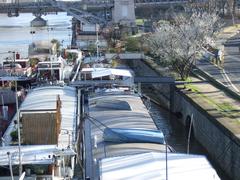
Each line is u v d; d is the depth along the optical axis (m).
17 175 29.28
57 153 30.95
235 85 61.00
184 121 57.91
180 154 29.94
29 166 29.41
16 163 29.30
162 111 64.75
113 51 87.94
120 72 59.62
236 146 41.19
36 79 58.19
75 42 102.88
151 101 67.88
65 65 66.75
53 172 29.86
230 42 99.38
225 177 43.69
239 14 140.88
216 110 50.00
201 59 78.88
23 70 61.00
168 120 60.75
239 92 56.53
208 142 48.72
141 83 64.50
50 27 166.38
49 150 31.53
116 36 108.31
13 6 171.62
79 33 109.19
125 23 137.88
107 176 27.25
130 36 104.94
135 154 30.86
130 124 40.06
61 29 163.62
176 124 59.00
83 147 36.69
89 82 56.97
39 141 34.00
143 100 53.25
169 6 158.25
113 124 40.06
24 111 37.62
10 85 54.88
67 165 32.03
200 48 73.38
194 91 59.66
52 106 44.25
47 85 54.31
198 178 26.81
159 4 161.62
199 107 51.94
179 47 68.75
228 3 142.50
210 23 84.31
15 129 36.28
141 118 42.12
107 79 58.53
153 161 28.62
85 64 71.88
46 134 34.03
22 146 32.62
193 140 53.50
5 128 42.28
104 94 51.16
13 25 189.75
